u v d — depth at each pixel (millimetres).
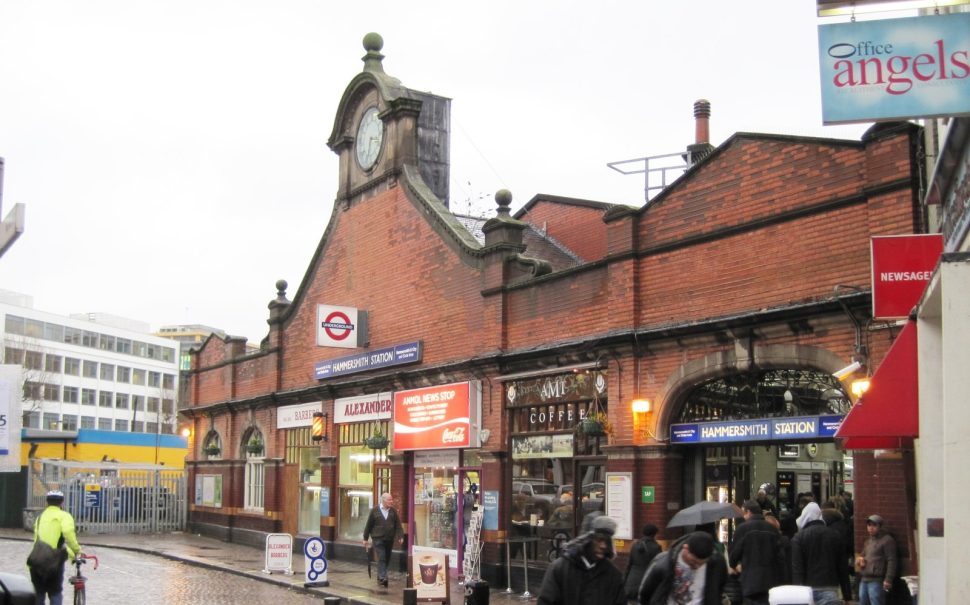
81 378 99562
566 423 18625
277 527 29484
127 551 29234
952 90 9375
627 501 16547
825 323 14000
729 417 15695
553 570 7828
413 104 24578
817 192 14367
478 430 20594
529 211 28141
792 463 17000
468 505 21078
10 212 7980
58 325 96625
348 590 19281
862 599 12344
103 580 20906
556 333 18906
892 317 11508
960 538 8508
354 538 25375
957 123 9586
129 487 35875
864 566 12336
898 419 10938
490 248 20703
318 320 24422
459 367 21266
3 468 8383
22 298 99375
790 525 15008
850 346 13688
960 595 8477
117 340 106125
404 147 24422
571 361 18297
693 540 8922
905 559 12453
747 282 15227
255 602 17578
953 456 8602
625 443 16781
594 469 17906
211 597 18234
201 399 36188
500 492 19875
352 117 27094
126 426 106875
